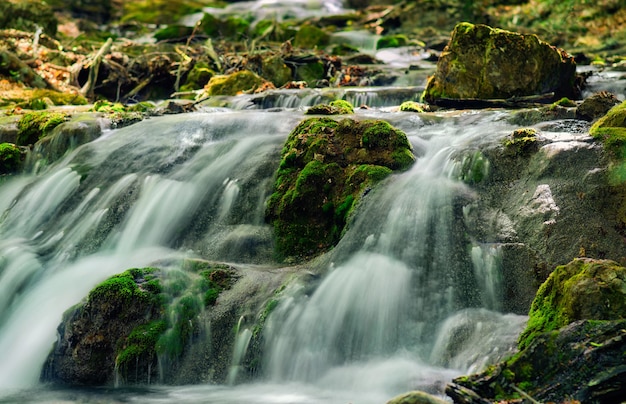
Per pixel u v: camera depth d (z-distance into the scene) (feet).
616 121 19.86
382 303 17.16
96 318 17.49
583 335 12.65
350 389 15.31
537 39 29.76
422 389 14.20
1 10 60.54
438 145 23.12
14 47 49.85
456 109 30.01
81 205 24.90
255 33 70.38
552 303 14.55
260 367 16.58
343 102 30.04
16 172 29.35
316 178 21.57
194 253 21.36
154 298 17.60
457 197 19.47
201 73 46.14
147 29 82.69
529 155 19.95
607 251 17.11
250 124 27.27
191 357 17.10
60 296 19.74
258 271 19.01
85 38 68.64
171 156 25.96
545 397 12.34
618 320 12.69
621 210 17.57
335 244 20.52
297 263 20.17
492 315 16.40
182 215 22.94
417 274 17.71
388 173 21.16
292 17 90.27
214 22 70.69
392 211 19.53
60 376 17.56
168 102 34.58
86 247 22.86
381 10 85.20
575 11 65.67
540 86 29.89
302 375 16.21
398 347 16.40
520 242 18.03
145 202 23.81
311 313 17.08
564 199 18.30
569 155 19.11
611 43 59.77
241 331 17.13
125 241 22.84
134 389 16.52
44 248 23.09
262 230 21.56
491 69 29.60
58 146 28.96
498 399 12.52
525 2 70.79
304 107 32.50
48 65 48.65
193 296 17.92
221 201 23.00
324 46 66.03
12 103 38.91
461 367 14.98
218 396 15.48
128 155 26.45
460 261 17.89
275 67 45.11
